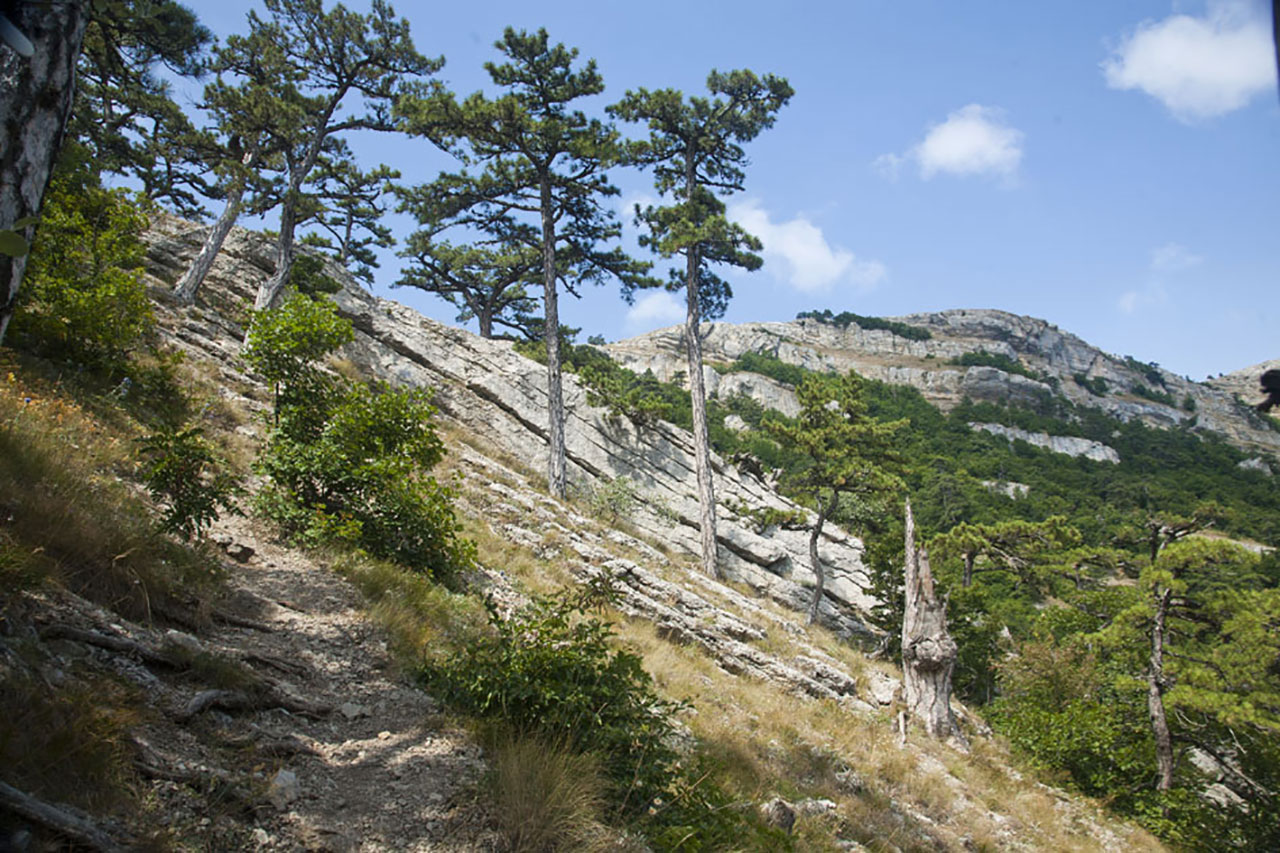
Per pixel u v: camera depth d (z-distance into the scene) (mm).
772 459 67000
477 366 30453
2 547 5195
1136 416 165750
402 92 28766
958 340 194625
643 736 6562
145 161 26000
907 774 14773
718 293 34406
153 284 23125
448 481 20312
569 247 33250
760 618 23406
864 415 31984
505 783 5363
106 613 5629
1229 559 21594
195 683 5430
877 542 28953
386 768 5406
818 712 17078
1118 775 21250
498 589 14195
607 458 30562
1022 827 15141
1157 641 22312
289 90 25344
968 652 27812
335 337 12078
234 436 14484
